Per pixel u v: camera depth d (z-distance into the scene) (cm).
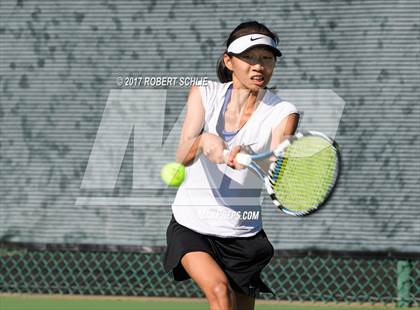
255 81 1106
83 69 2006
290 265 2014
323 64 1919
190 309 1906
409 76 1894
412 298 1916
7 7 2039
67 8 2016
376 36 1903
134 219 1981
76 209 2000
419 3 1894
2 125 2038
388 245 1892
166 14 1975
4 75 2036
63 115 2012
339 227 1903
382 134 1898
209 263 1055
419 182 1884
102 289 2061
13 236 2020
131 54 1986
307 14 1927
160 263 2159
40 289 2078
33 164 2022
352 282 2116
